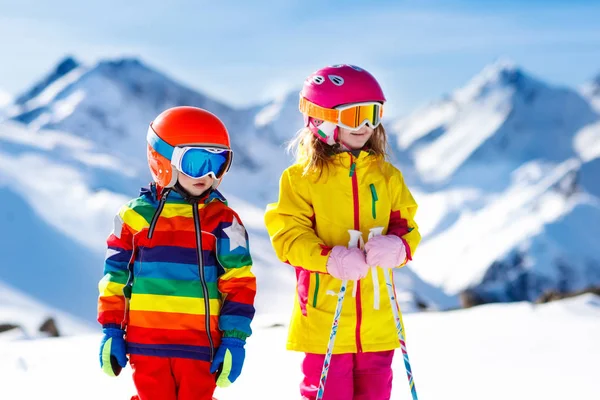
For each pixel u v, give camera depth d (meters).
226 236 3.31
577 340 7.30
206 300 3.24
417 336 7.90
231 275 3.29
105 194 74.06
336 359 3.70
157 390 3.15
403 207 3.96
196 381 3.17
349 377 3.74
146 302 3.21
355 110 3.76
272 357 6.55
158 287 3.22
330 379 3.71
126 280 3.26
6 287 42.47
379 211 3.87
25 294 42.25
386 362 3.80
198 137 3.28
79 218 66.12
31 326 15.54
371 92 3.79
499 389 5.32
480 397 5.10
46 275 47.78
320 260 3.63
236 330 3.21
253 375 5.82
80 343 7.62
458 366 6.18
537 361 6.30
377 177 3.90
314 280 3.78
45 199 67.94
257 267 51.56
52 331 15.44
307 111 3.87
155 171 3.34
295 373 5.88
